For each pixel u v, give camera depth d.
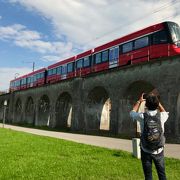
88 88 31.62
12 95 56.72
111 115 27.31
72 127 33.16
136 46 25.53
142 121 5.63
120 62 27.39
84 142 19.25
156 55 23.25
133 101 27.16
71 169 9.02
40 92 44.69
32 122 49.56
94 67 31.73
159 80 22.31
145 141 5.48
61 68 40.06
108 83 28.34
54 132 30.84
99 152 13.23
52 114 39.81
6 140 17.61
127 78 25.84
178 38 22.64
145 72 23.81
